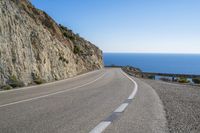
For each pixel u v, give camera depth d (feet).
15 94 39.96
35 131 15.56
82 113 21.88
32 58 78.89
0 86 54.75
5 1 74.69
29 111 22.71
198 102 29.17
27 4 116.26
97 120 19.02
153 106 26.02
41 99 31.65
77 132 15.44
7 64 63.52
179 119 19.48
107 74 127.54
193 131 15.87
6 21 70.33
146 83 65.57
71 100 30.60
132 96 35.17
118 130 16.01
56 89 48.44
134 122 18.38
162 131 15.84
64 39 145.69
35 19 99.45
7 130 15.74
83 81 76.69
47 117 19.99
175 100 30.96
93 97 33.88
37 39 88.12
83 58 191.72
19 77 66.85
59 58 107.45
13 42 70.23
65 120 18.90
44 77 83.66
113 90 44.78
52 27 131.64
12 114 21.20
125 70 184.85
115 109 24.06
